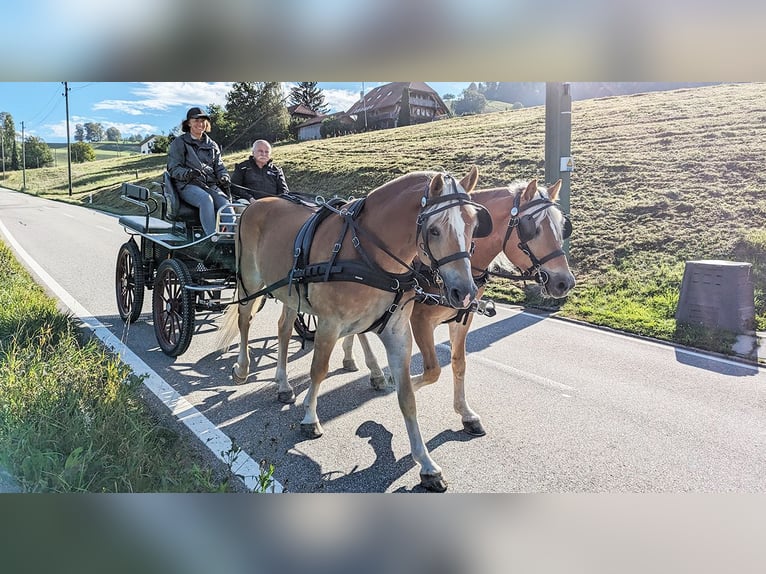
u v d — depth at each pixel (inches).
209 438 163.0
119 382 173.3
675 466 152.9
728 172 532.1
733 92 839.1
